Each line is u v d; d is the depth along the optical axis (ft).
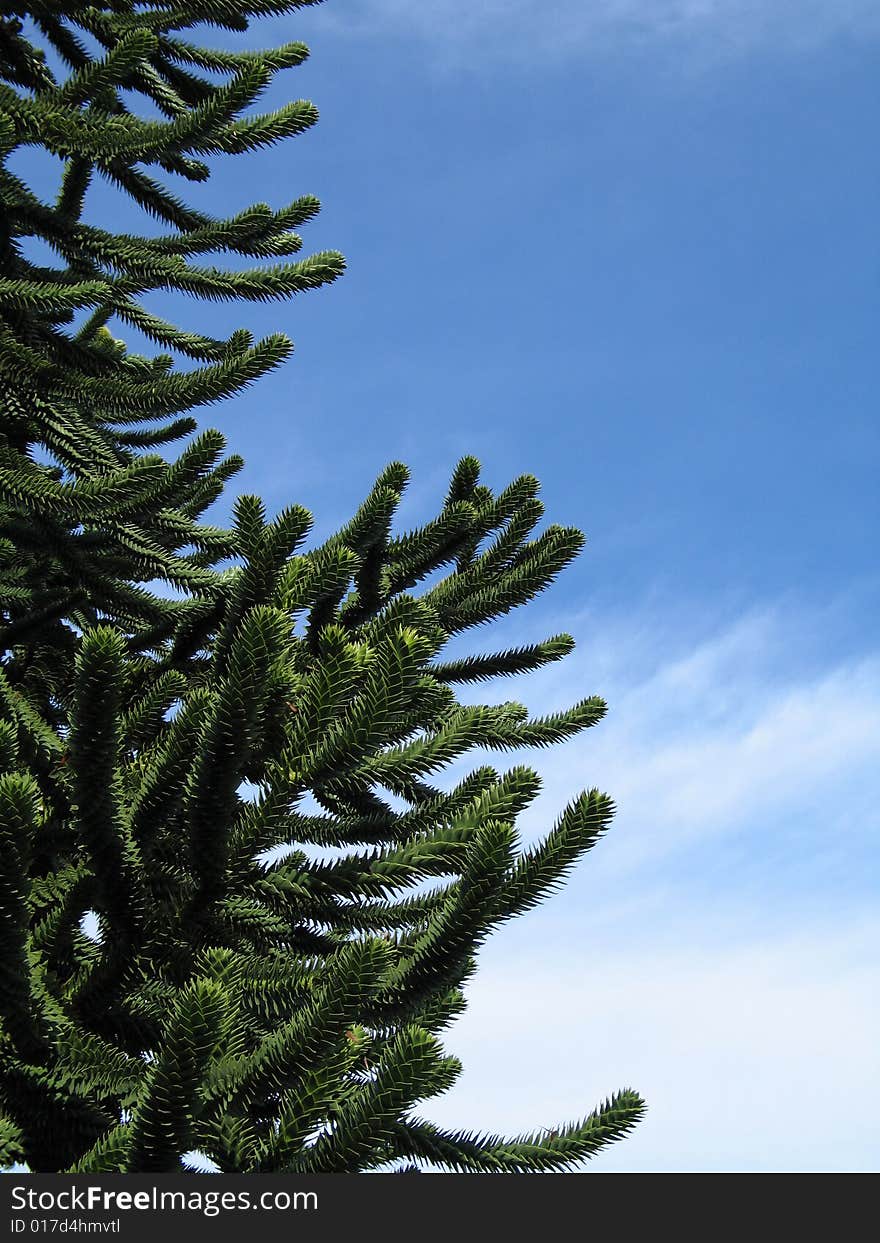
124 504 14.02
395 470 15.05
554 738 16.21
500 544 17.62
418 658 9.30
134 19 15.72
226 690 8.74
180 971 9.88
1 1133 8.28
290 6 15.02
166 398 14.25
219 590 14.49
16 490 13.60
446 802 11.80
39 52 16.61
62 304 13.42
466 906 8.87
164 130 13.75
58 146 13.74
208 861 9.41
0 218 14.23
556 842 9.23
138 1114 7.00
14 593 16.63
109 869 9.50
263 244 15.17
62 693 16.83
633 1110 9.59
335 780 10.68
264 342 14.03
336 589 12.89
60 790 11.25
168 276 14.39
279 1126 7.87
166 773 9.91
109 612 16.39
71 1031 8.98
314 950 11.35
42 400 14.40
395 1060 7.69
